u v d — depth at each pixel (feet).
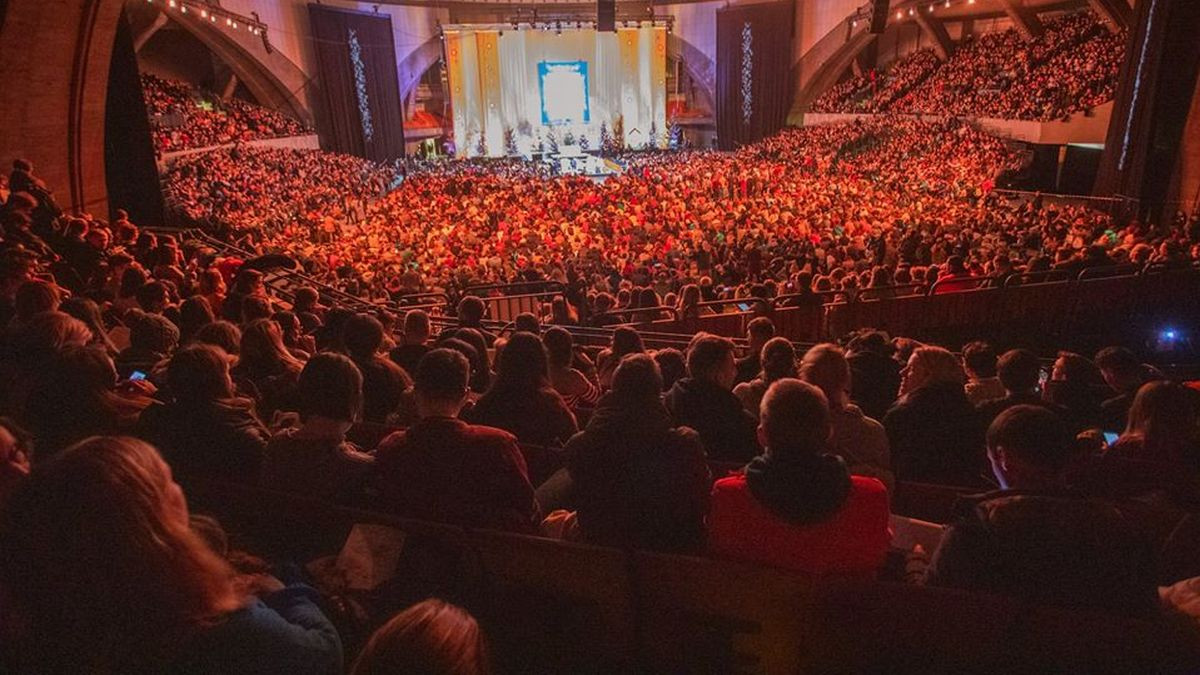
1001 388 16.47
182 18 120.67
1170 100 63.93
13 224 26.63
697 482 9.50
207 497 9.90
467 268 59.47
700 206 90.53
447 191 120.98
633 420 9.53
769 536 8.18
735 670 8.73
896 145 123.44
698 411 12.41
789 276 48.34
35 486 4.29
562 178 132.26
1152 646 6.96
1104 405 15.12
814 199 88.74
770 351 14.80
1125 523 7.80
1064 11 125.29
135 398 12.16
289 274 39.19
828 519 8.04
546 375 13.60
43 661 4.29
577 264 56.85
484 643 4.21
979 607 7.45
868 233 65.67
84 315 15.88
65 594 4.15
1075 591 7.70
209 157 102.89
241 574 5.76
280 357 15.05
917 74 147.95
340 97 150.20
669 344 31.63
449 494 9.62
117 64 53.47
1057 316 36.94
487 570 9.12
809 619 8.13
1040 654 7.40
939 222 65.51
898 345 20.56
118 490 4.25
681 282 48.19
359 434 13.57
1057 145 109.09
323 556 9.53
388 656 3.92
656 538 9.58
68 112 47.52
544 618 9.16
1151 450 10.65
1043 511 7.86
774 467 8.16
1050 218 64.08
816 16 161.89
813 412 8.04
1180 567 9.13
